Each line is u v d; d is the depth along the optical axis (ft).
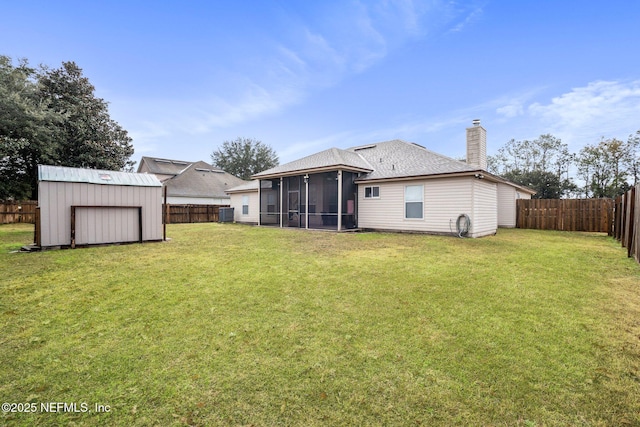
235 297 13.61
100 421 6.19
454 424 6.09
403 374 7.76
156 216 31.71
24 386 7.34
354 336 9.86
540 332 10.02
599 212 42.91
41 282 15.89
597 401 6.71
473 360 8.38
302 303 12.84
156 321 11.10
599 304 12.53
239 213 65.92
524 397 6.86
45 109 49.32
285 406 6.63
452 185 36.22
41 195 25.72
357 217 45.42
